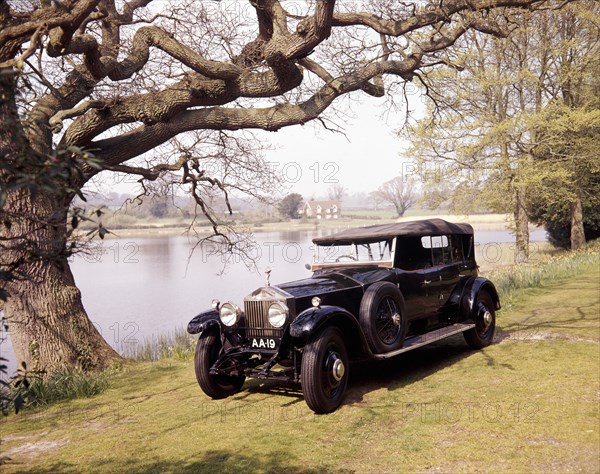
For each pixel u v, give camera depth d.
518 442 4.55
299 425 5.37
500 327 9.90
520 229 24.62
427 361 7.82
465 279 8.38
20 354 8.66
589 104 24.66
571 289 13.91
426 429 5.00
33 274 8.64
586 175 25.95
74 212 2.27
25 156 2.05
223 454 4.73
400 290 7.02
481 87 22.17
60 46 7.26
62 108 8.91
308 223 49.88
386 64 11.22
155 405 6.62
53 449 5.25
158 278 27.39
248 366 6.39
